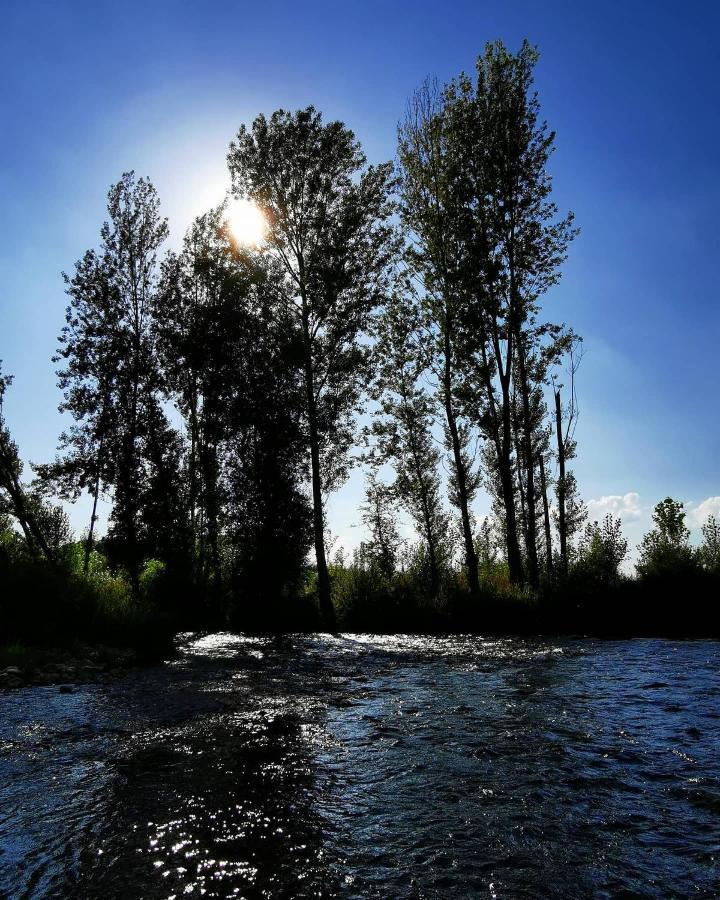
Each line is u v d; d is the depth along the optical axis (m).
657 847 4.96
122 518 28.48
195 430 32.06
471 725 8.87
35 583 18.55
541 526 32.19
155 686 12.10
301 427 29.61
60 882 4.40
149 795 6.09
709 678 12.48
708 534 24.53
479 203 29.25
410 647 18.94
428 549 31.75
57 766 7.01
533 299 29.36
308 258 31.64
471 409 28.72
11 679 12.27
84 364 29.34
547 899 4.19
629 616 23.16
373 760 7.23
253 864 4.68
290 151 31.97
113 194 30.78
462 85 29.61
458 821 5.49
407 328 30.30
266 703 10.47
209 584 30.38
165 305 31.17
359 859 4.77
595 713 9.49
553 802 5.91
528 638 21.52
